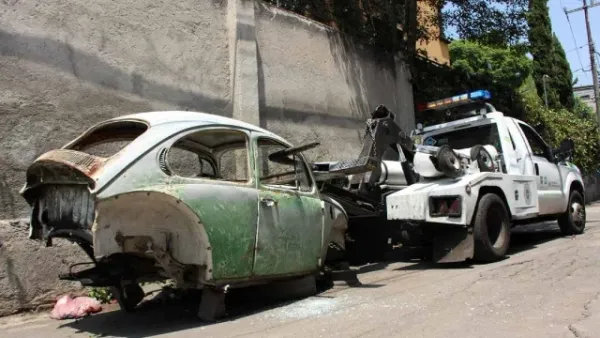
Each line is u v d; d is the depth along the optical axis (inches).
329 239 260.4
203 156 240.2
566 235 414.6
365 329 175.9
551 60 1141.7
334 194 304.0
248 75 351.9
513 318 179.2
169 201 184.9
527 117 712.4
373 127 307.7
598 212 687.1
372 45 484.7
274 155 239.3
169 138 192.9
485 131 362.9
